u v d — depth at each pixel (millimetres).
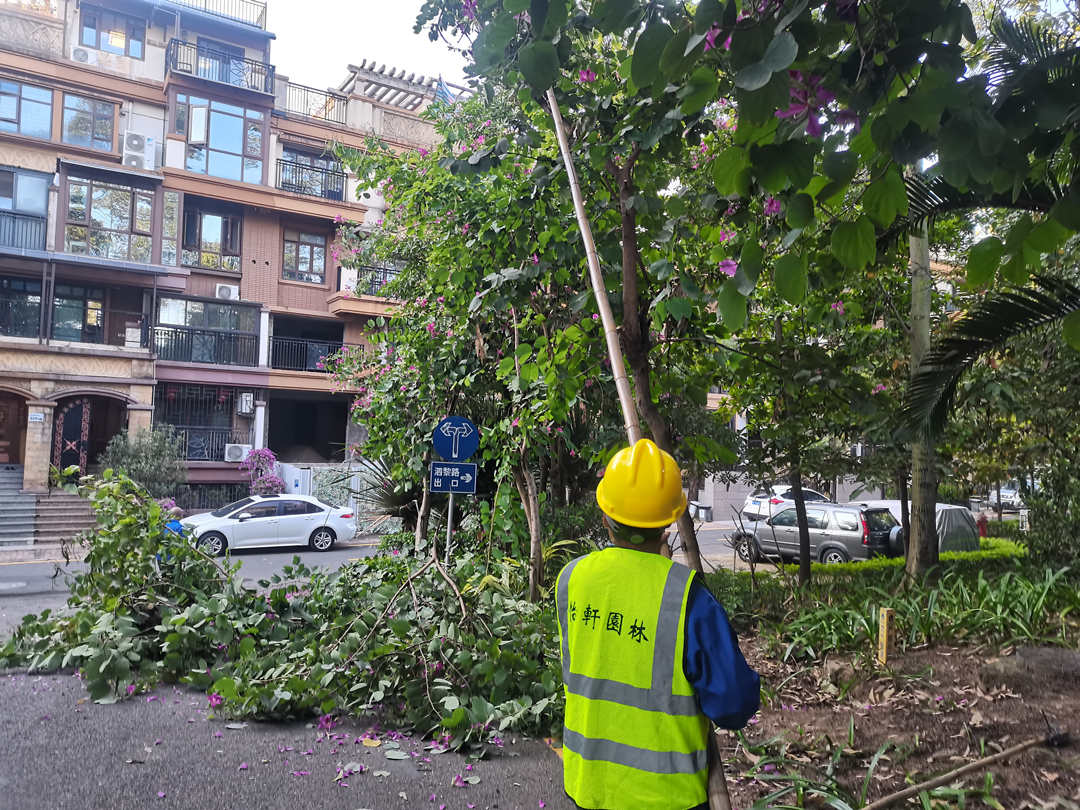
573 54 3736
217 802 3779
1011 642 5766
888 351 9273
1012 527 15484
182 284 21766
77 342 20828
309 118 24266
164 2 22250
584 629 1916
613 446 6988
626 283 3711
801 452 9320
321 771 4211
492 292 5836
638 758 1798
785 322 8398
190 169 22234
